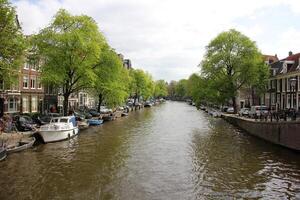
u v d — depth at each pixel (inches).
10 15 914.1
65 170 778.8
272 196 615.5
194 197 609.3
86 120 1747.0
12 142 1010.1
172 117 2386.8
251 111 1857.8
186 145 1132.5
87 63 1393.9
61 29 1400.1
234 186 674.8
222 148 1077.1
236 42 1955.0
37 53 1349.7
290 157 931.3
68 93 1448.1
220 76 2003.0
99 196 607.8
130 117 2365.9
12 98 1598.2
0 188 642.2
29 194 611.5
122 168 807.1
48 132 1127.6
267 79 2009.1
